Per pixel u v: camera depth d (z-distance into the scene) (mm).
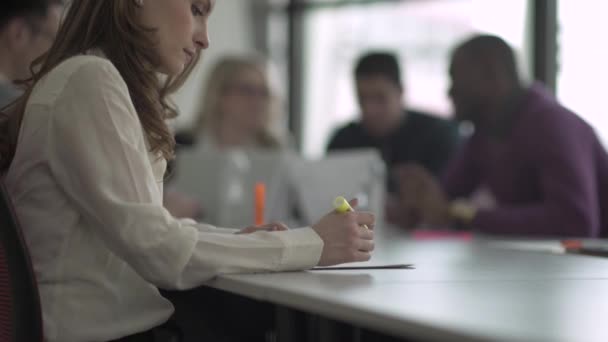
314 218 2906
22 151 1168
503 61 2738
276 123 3756
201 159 2994
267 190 2928
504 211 2637
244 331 1766
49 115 1139
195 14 1307
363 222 1266
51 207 1151
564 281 1158
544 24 4246
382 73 3701
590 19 4008
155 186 1168
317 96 5434
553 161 2611
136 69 1250
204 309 1707
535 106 2707
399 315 780
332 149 3943
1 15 2076
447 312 809
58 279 1139
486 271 1290
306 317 1081
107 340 1149
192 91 5195
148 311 1189
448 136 3787
